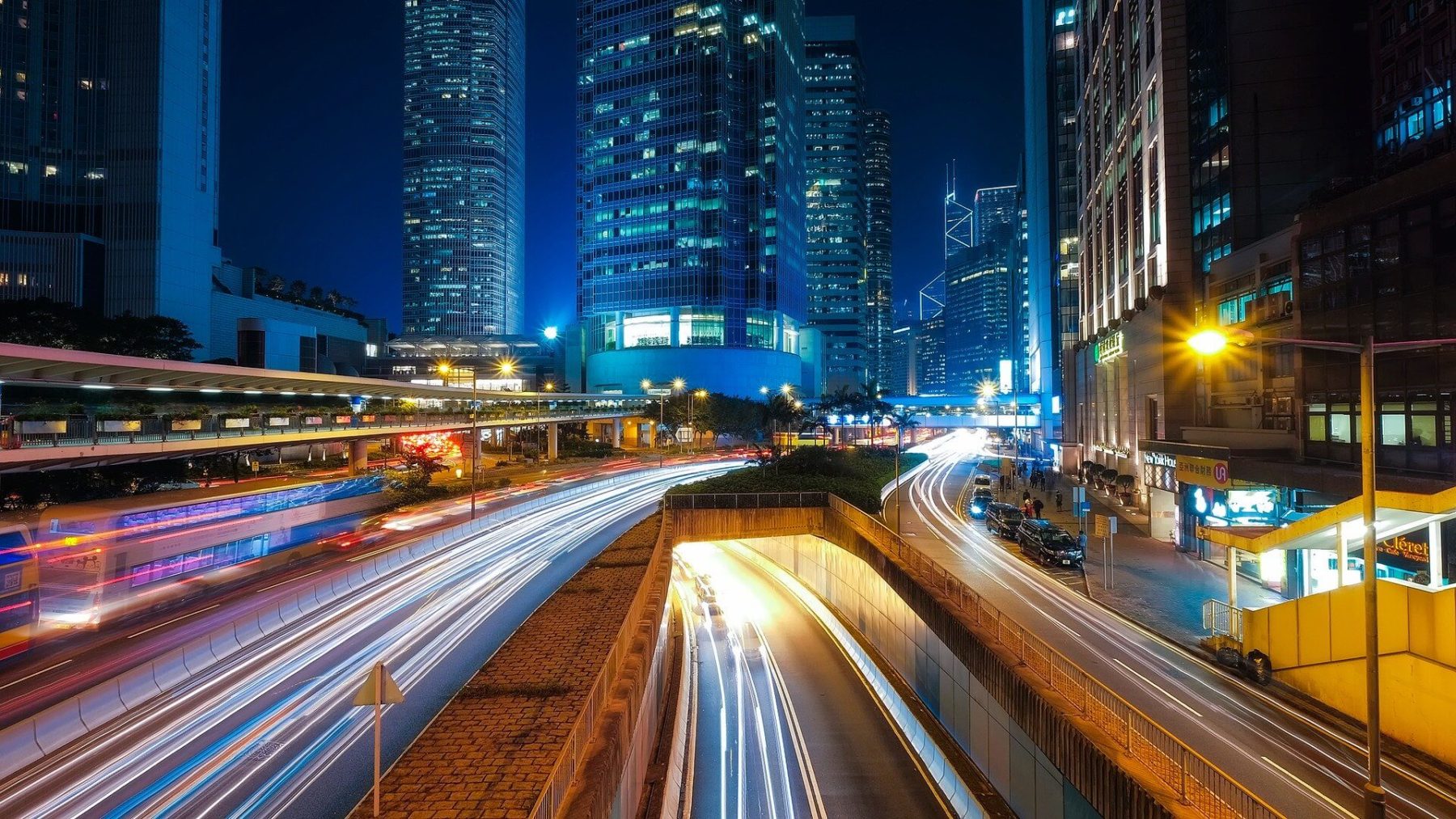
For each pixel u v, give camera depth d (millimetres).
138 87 113938
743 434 119812
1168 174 44562
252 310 130750
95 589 26266
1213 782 10953
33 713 19297
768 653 31125
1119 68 56438
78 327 72562
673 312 150000
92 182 113750
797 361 170125
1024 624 24812
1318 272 28547
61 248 110125
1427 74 34531
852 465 58062
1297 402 29859
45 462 28188
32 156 111938
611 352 151750
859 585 33156
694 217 148750
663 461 92188
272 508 41219
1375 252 25219
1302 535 20672
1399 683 15773
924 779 20812
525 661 19031
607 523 46344
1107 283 61281
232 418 39188
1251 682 19672
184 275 117688
